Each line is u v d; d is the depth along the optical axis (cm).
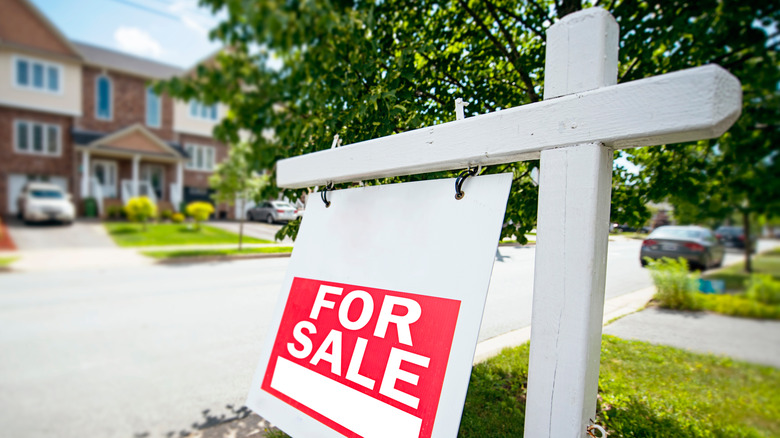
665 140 54
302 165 108
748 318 189
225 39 102
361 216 93
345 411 79
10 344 282
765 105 155
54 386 226
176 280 314
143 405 195
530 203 147
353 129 131
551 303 60
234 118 130
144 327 297
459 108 75
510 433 129
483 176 71
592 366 58
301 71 125
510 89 167
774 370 155
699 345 163
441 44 165
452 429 62
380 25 155
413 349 72
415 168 81
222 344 204
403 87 127
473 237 70
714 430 130
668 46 155
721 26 136
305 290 99
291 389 91
